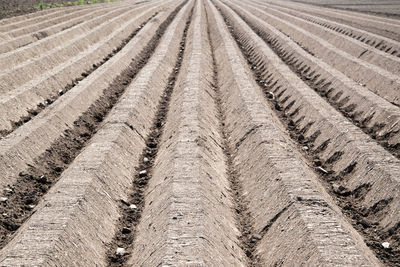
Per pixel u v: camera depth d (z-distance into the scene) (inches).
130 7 1999.3
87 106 583.2
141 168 446.0
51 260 270.8
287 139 470.0
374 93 636.7
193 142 436.8
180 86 665.6
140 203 377.1
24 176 400.8
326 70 725.3
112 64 773.9
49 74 687.1
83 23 1259.2
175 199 330.0
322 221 301.7
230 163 451.5
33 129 462.6
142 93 614.5
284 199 333.7
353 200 375.6
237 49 956.6
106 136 461.1
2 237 319.6
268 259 295.6
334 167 430.3
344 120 495.5
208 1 2532.0
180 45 1084.5
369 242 313.4
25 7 1759.4
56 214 315.6
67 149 476.1
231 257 287.1
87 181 362.3
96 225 324.5
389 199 342.3
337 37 1022.4
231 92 637.9
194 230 291.7
